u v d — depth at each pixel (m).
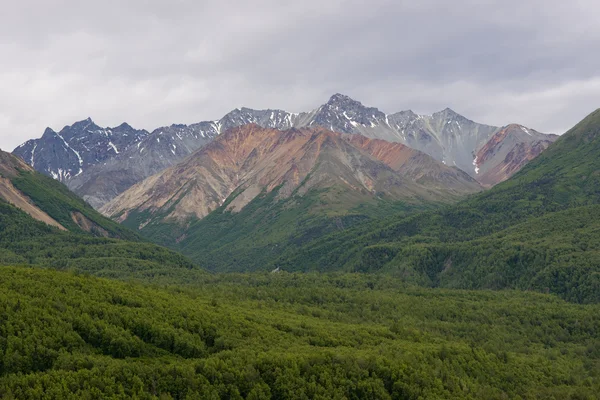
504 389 164.25
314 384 137.88
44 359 129.88
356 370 147.12
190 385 128.88
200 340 155.50
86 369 123.81
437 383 152.12
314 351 156.00
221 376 133.12
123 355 140.62
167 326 155.12
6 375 121.50
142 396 121.38
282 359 143.25
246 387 133.50
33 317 140.38
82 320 144.12
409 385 147.25
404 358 160.25
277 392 134.88
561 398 157.62
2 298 144.50
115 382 123.81
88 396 115.94
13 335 131.25
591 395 156.75
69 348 135.50
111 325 147.12
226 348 155.00
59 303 151.38
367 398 141.25
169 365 136.50
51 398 114.44
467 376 164.50
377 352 164.25
